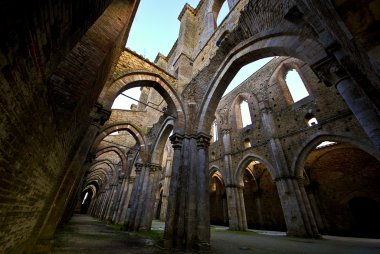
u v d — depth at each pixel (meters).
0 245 2.56
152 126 17.92
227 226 23.73
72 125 4.46
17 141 2.04
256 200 22.70
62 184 6.30
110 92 9.13
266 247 8.45
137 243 8.66
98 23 6.02
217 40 13.06
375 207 14.83
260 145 17.97
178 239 7.65
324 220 16.69
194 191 8.62
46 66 2.25
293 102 17.80
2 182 2.01
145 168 15.59
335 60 4.68
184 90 12.23
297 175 14.28
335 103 13.45
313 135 14.02
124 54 10.49
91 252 6.32
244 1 11.55
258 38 7.58
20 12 1.26
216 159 22.98
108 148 22.30
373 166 15.49
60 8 1.87
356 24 1.40
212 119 10.45
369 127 3.83
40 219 5.18
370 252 7.39
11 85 1.54
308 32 5.49
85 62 4.89
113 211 20.89
